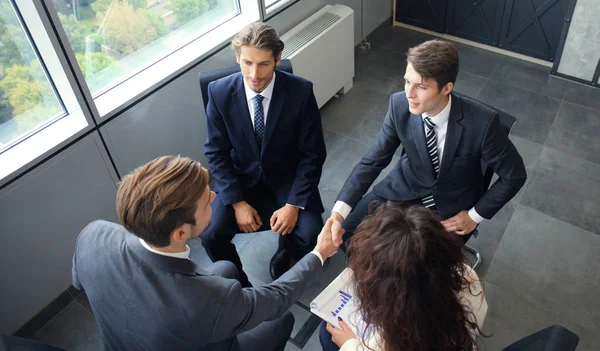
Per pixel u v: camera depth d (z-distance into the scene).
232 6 2.73
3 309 2.14
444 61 1.54
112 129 2.24
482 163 1.83
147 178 1.18
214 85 1.96
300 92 1.95
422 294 1.04
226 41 2.59
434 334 1.06
